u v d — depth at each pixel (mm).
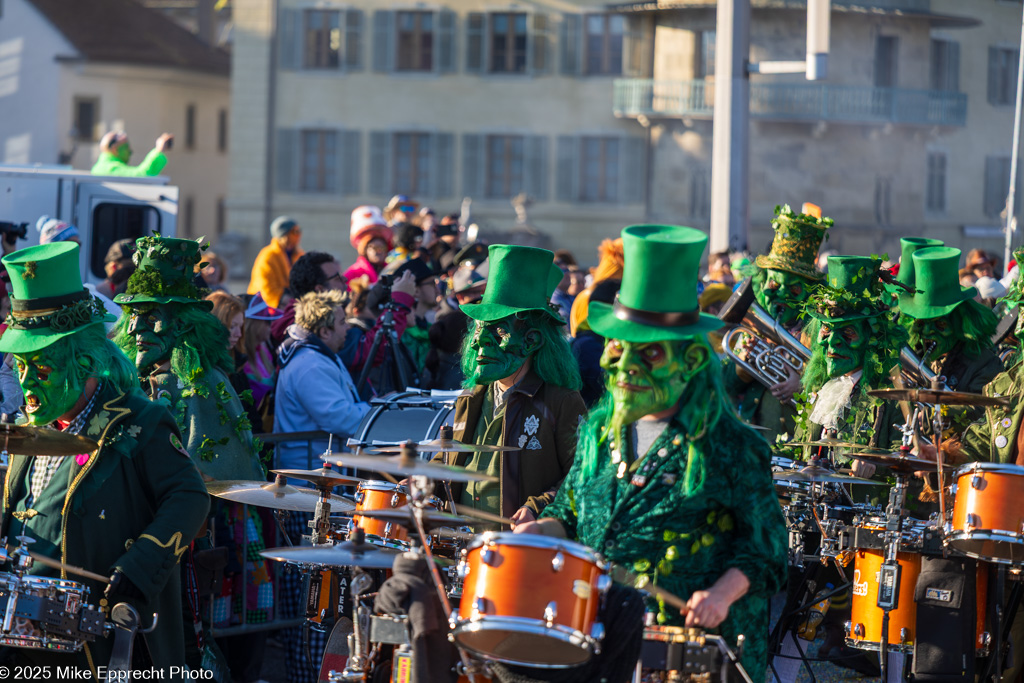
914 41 128375
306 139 140750
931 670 17391
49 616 14133
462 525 14961
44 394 14812
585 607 12141
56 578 14641
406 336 30688
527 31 137125
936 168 132375
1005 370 21984
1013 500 15820
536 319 17734
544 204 137875
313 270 28469
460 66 138500
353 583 14484
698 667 12594
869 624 17891
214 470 19484
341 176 140250
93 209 50406
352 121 139875
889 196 130250
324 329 24078
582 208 136875
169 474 15312
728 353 24453
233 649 22562
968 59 131375
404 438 21922
